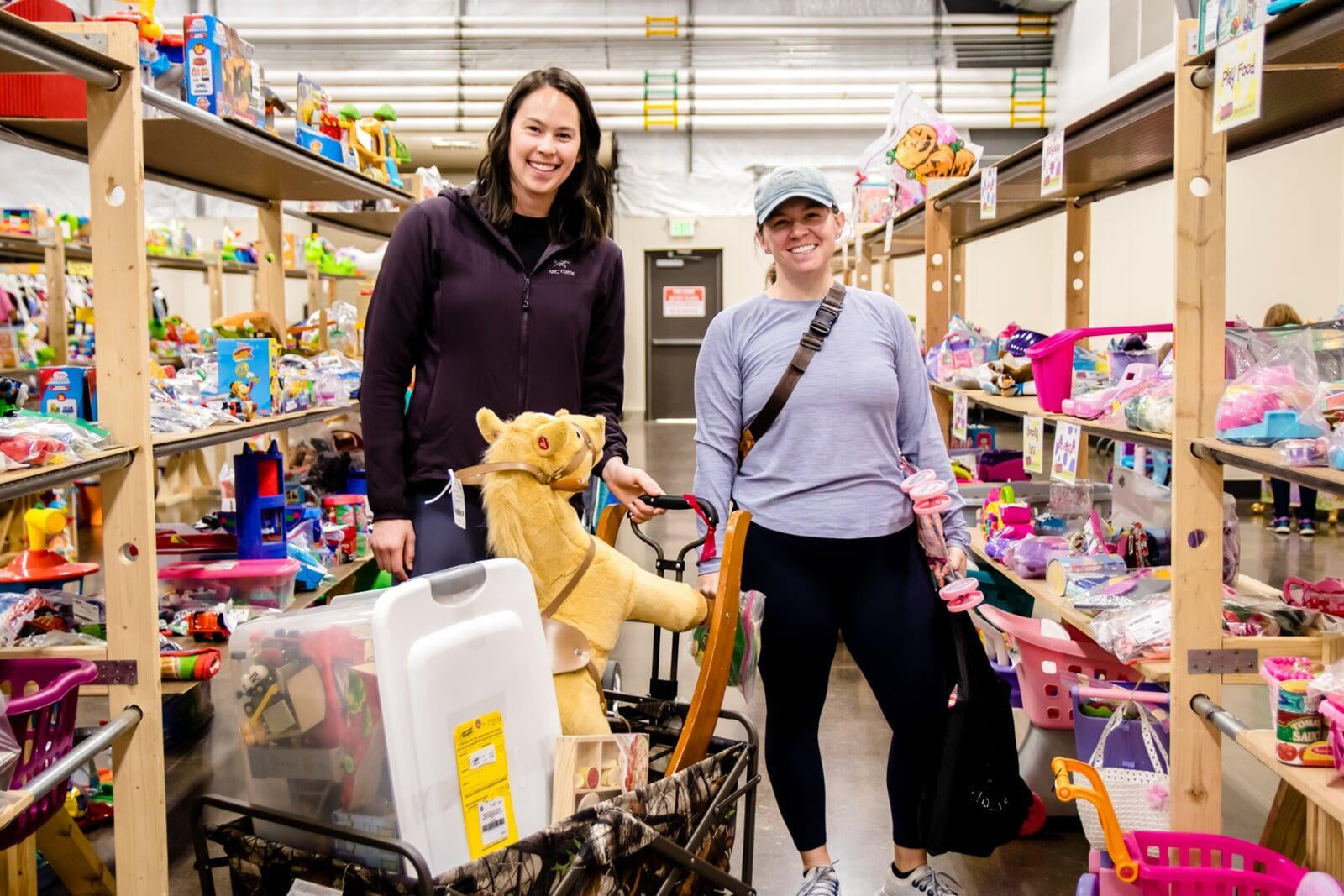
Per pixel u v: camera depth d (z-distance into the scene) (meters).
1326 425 1.78
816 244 2.16
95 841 2.54
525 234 2.24
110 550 1.90
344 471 4.51
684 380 12.42
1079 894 1.91
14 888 1.97
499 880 1.46
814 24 11.05
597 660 1.84
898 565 2.18
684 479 8.16
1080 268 3.85
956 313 5.88
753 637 2.01
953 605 2.09
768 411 2.17
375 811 1.51
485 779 1.59
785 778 2.23
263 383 3.06
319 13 10.92
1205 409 1.96
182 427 2.52
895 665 2.16
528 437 1.83
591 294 2.27
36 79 2.14
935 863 2.54
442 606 1.57
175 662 2.30
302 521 3.74
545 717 1.70
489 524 1.82
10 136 2.38
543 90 2.09
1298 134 2.45
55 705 1.73
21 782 1.66
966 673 2.12
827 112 11.23
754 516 2.19
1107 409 2.60
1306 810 2.01
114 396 1.89
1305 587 2.26
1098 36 9.95
